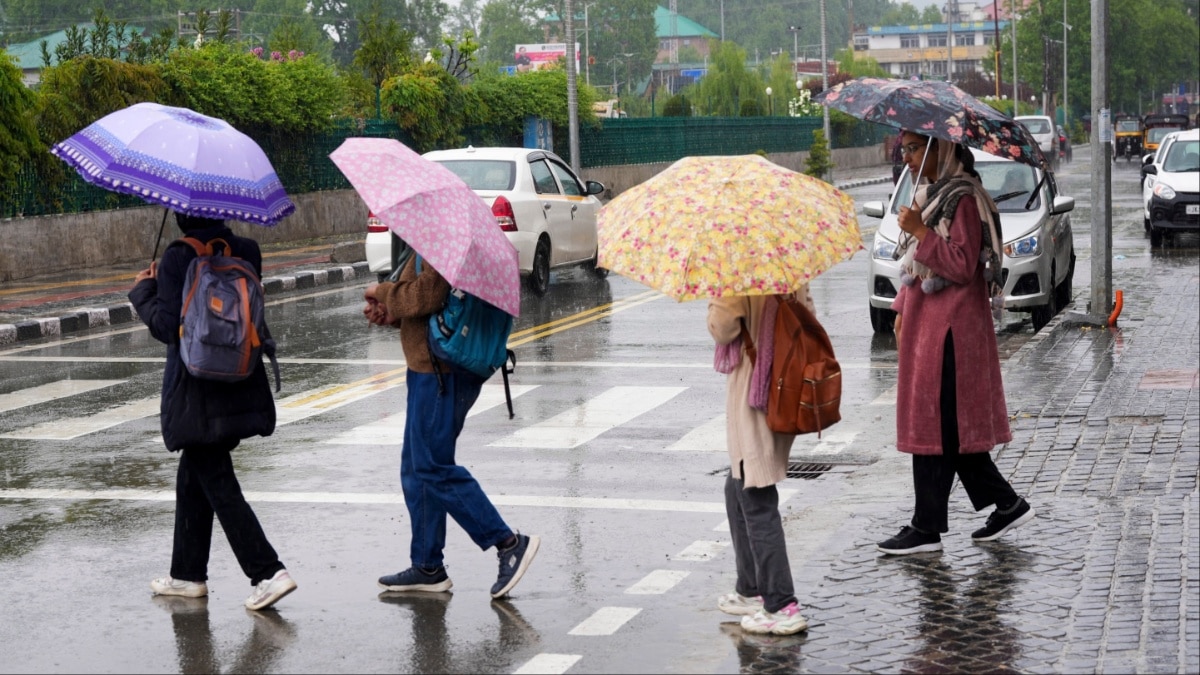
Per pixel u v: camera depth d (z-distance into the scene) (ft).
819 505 26.32
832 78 244.42
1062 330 46.44
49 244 74.28
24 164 73.72
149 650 19.19
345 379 41.39
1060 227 52.29
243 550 20.71
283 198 20.38
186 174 19.22
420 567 21.39
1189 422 31.32
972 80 408.26
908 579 21.09
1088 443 29.73
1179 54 394.73
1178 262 71.46
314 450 31.86
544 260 61.31
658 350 45.91
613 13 433.89
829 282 65.57
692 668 17.87
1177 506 24.31
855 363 42.88
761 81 225.35
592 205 67.51
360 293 66.69
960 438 21.83
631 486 28.14
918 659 17.78
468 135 116.57
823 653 18.17
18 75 71.05
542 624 19.84
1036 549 22.27
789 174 18.31
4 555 24.11
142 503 27.66
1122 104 394.93
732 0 586.04
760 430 18.72
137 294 20.15
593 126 134.31
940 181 21.62
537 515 25.95
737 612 19.93
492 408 36.50
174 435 20.15
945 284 21.67
